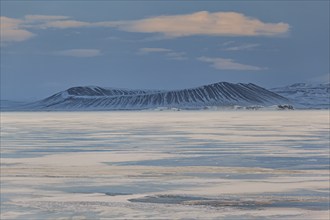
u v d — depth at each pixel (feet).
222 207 73.67
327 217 67.26
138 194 83.20
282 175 102.27
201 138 204.13
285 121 397.39
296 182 93.50
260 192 83.97
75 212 70.64
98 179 98.02
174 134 231.71
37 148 164.14
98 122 390.42
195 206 74.33
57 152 151.33
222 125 327.88
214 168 113.60
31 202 76.95
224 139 198.08
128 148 162.91
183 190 86.33
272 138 201.46
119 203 76.28
